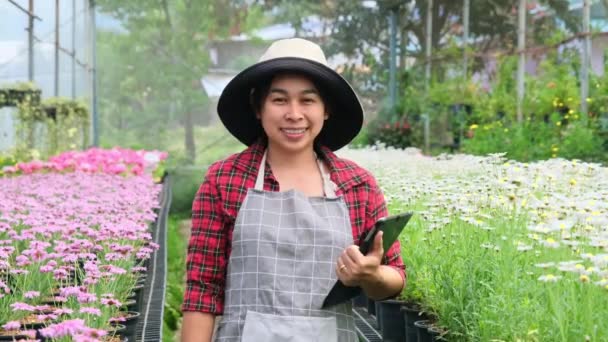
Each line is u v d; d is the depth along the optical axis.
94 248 4.31
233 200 2.39
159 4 22.62
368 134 18.55
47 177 8.71
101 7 22.31
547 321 3.06
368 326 5.37
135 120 22.59
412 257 4.61
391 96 18.86
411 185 5.75
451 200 4.73
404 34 18.75
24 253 3.94
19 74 12.21
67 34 15.99
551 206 4.06
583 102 11.01
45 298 4.07
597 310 2.99
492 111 13.39
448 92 15.21
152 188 9.05
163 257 6.25
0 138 10.97
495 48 14.59
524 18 12.77
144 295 5.08
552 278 2.93
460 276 3.91
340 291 2.28
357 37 20.27
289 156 2.45
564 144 10.55
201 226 2.40
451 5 16.34
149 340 4.13
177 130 22.75
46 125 12.27
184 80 22.78
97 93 21.05
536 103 12.09
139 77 22.64
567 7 12.62
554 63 12.31
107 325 3.47
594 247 3.52
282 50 2.40
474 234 4.21
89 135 18.53
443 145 15.54
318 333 2.29
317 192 2.44
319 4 21.22
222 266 2.41
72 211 5.43
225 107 2.53
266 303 2.30
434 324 4.18
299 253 2.32
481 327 3.46
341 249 2.34
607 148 10.42
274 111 2.37
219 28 23.11
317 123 2.40
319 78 2.36
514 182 4.70
